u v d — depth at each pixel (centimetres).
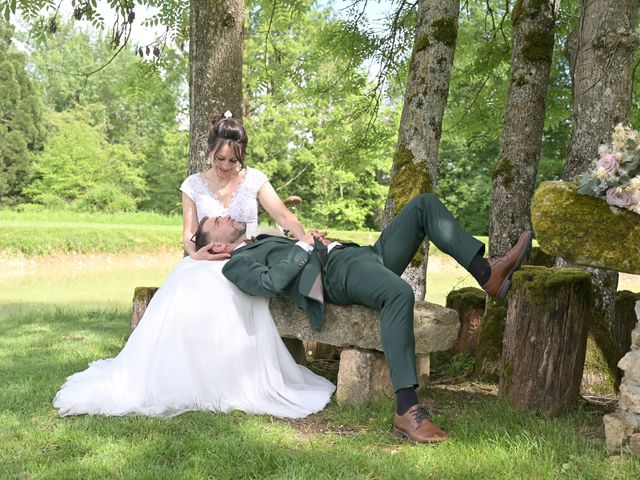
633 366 269
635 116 876
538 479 244
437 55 509
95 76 4406
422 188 498
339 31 859
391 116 2256
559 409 336
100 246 1831
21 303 1059
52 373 428
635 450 262
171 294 359
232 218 413
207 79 538
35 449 277
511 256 327
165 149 3025
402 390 306
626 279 1677
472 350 503
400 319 316
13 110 3353
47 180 3189
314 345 518
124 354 359
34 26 701
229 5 538
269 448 274
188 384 341
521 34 496
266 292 348
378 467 255
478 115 931
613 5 415
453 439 290
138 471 250
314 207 2917
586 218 267
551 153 2333
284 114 2522
